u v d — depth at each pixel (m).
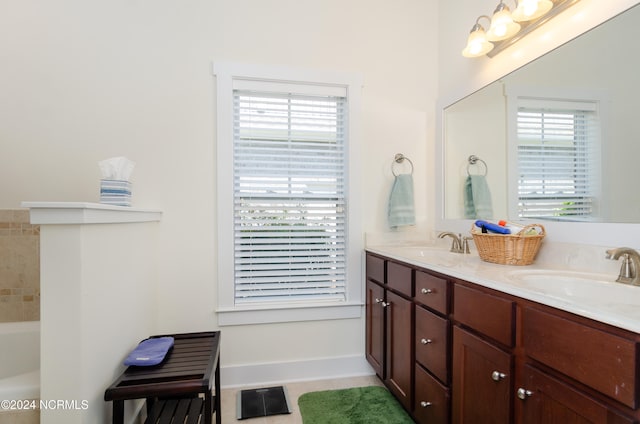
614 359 0.67
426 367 1.42
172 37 1.94
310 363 2.09
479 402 1.09
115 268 1.35
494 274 1.15
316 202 2.15
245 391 1.93
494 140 1.75
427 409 1.40
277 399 1.84
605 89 1.19
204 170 1.97
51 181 1.81
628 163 1.11
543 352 0.85
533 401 0.88
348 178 2.16
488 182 1.80
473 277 1.13
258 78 2.02
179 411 1.36
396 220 2.14
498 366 1.00
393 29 2.23
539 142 1.47
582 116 1.28
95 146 1.86
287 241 2.10
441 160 2.22
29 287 1.83
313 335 2.10
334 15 2.14
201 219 1.97
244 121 2.05
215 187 1.98
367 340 2.12
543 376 0.85
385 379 1.83
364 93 2.19
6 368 1.70
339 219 2.18
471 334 1.14
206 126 1.97
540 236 1.36
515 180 1.61
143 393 1.15
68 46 1.83
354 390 1.95
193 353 1.46
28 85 1.79
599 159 1.21
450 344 1.26
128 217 1.45
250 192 2.06
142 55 1.91
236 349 2.00
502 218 1.70
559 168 1.36
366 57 2.19
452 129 2.13
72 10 1.84
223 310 1.97
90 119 1.85
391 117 2.22
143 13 1.91
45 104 1.81
